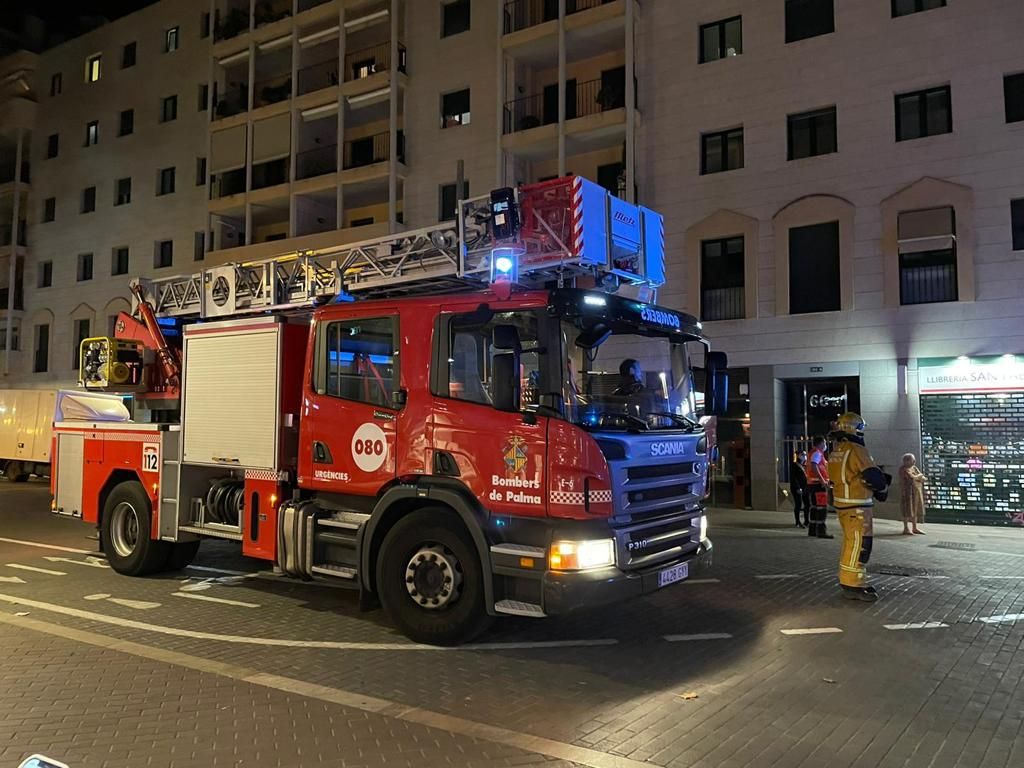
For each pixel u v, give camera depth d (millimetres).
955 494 15789
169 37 31906
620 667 5668
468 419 6020
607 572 5512
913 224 16375
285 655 5914
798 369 17578
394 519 6566
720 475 18641
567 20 20609
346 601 7777
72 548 11102
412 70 24688
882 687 5266
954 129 16203
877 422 16625
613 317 6062
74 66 34719
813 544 12234
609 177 21500
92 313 32812
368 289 7992
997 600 7984
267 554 7254
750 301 18203
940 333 16078
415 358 6410
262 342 7574
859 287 16984
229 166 28141
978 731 4496
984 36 16094
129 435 9000
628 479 5820
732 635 6586
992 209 15766
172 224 30703
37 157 35656
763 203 18250
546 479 5578
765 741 4320
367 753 4090
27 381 34844
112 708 4750
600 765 3971
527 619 7047
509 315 5961
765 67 18453
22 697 4941
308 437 7051
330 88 25500
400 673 5488
